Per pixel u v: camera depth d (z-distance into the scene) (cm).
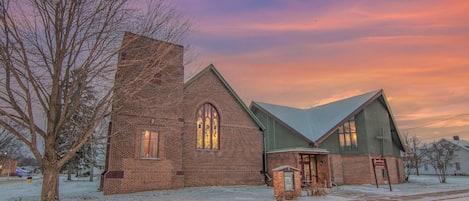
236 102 2702
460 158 5847
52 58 1226
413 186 2744
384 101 3312
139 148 2028
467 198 1770
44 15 1225
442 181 3478
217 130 2527
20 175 6012
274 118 3080
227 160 2503
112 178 1895
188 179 2273
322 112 3425
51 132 1179
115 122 1947
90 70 1266
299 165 2541
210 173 2389
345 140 3019
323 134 2819
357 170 2925
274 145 3031
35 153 1159
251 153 2667
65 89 1316
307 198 1730
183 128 2317
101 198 1695
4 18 1103
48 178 1148
